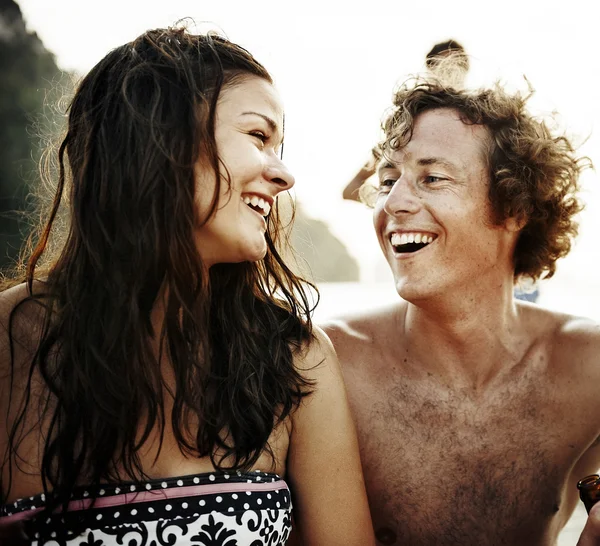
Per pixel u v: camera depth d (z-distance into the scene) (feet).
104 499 3.95
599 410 5.66
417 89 5.60
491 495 5.67
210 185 4.09
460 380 5.66
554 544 6.00
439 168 5.30
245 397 4.43
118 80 4.30
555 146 5.80
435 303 5.39
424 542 5.79
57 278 4.38
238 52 4.32
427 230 5.30
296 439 4.70
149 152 4.11
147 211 4.14
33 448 4.09
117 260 4.18
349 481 4.72
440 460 5.70
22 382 4.19
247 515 4.11
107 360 4.11
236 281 4.72
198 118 4.05
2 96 23.75
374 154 6.59
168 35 4.38
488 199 5.39
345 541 4.66
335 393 4.77
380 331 6.02
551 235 6.04
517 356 5.70
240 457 4.28
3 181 18.78
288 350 4.72
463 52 6.12
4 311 4.32
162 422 4.20
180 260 4.09
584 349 5.71
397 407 5.79
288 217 5.26
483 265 5.43
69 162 4.50
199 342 4.36
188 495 4.05
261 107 4.20
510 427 5.67
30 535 3.93
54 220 4.63
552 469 5.70
